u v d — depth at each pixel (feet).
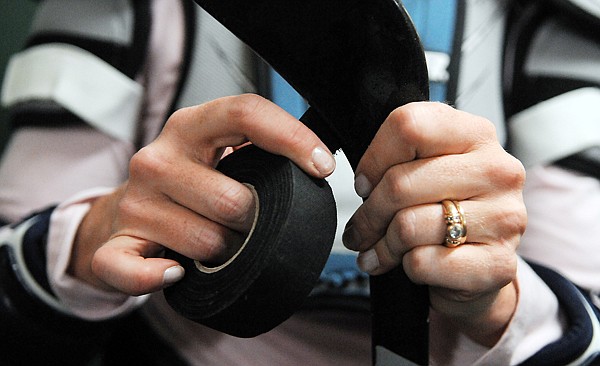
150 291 3.14
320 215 2.79
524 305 3.69
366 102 2.91
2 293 4.32
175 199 3.18
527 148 5.23
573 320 4.03
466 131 3.03
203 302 2.90
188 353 4.98
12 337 4.37
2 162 5.39
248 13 2.73
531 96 5.29
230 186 3.03
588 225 5.07
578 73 5.27
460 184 3.03
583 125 5.16
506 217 3.07
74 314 4.29
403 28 2.72
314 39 2.74
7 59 7.47
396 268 3.15
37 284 4.26
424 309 3.13
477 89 4.96
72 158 5.16
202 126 3.09
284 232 2.69
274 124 2.90
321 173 2.85
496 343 3.69
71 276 4.16
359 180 3.10
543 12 5.42
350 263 4.68
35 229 4.40
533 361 3.79
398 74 2.84
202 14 5.07
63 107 5.12
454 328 3.80
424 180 3.00
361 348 4.87
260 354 4.91
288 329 4.88
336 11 2.67
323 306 4.75
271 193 2.85
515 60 5.36
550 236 5.10
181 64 5.09
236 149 3.29
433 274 3.05
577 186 5.14
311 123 3.00
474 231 3.07
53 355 4.50
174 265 3.14
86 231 4.09
